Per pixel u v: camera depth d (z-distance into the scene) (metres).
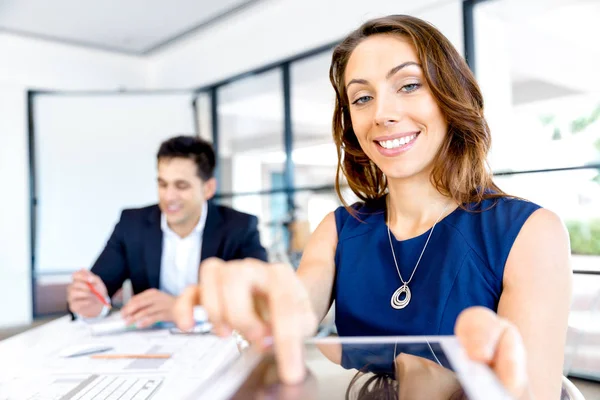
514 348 0.36
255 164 5.55
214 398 0.29
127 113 4.96
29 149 4.91
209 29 4.84
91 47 5.25
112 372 0.92
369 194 1.02
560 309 0.65
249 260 0.35
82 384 0.85
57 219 4.92
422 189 0.86
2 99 4.76
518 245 0.73
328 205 4.61
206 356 1.02
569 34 4.51
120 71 5.57
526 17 3.56
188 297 0.36
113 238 1.86
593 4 3.86
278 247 4.55
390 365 0.32
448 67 0.79
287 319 0.31
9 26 4.61
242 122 5.47
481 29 3.30
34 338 1.25
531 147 3.16
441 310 0.76
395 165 0.82
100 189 4.94
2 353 1.10
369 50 0.81
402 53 0.79
